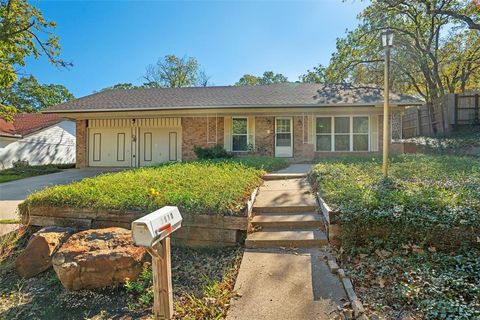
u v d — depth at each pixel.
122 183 5.86
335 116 13.79
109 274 3.36
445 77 20.23
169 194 4.86
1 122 20.20
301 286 3.17
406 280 3.15
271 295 3.04
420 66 18.42
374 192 4.72
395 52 18.66
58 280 3.63
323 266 3.57
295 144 14.03
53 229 4.41
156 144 15.05
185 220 4.40
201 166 8.47
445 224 3.67
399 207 3.98
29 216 5.06
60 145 22.22
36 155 20.23
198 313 2.83
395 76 20.00
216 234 4.34
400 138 13.44
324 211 4.58
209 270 3.68
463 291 2.88
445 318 2.52
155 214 2.51
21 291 3.57
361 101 12.77
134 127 15.16
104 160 15.34
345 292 3.03
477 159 8.63
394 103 12.27
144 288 3.33
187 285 3.38
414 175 6.30
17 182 11.12
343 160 10.01
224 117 14.41
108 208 4.70
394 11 16.94
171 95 15.84
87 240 3.78
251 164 9.40
